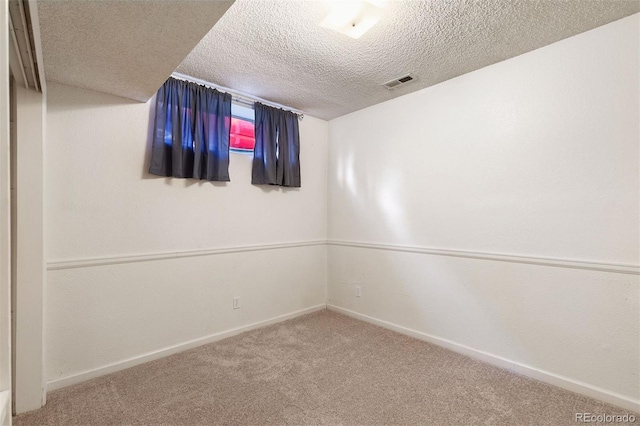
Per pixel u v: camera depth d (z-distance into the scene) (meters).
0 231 0.65
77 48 1.58
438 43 2.04
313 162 3.59
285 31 1.90
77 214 2.08
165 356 2.43
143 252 2.35
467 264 2.49
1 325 0.67
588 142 1.93
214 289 2.74
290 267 3.34
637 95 1.77
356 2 1.64
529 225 2.17
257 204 3.06
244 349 2.56
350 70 2.43
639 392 1.76
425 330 2.76
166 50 1.62
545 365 2.09
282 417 1.72
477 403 1.85
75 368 2.05
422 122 2.79
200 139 2.59
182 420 1.69
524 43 2.05
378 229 3.17
